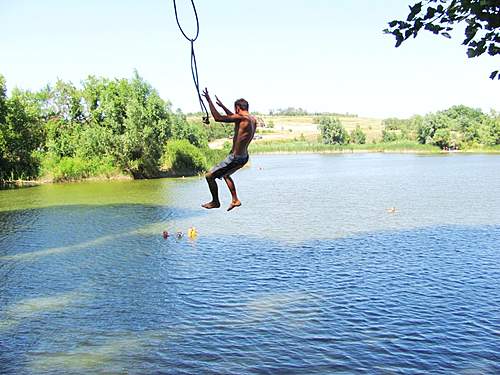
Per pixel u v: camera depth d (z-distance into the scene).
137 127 85.69
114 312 21.41
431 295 22.52
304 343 17.88
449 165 105.56
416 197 55.75
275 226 39.56
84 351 17.72
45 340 18.69
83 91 95.88
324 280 24.94
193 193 63.38
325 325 19.39
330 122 195.88
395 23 9.03
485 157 133.88
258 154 180.25
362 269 26.75
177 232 37.88
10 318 20.89
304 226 39.34
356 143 199.25
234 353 17.25
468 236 34.53
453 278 24.92
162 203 54.28
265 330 19.06
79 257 30.80
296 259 29.08
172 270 27.50
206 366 16.41
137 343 18.25
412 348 17.36
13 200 58.88
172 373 16.02
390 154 166.62
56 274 27.23
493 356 16.72
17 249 33.22
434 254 29.72
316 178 82.94
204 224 41.16
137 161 86.69
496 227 37.53
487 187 64.06
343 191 63.00
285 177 86.00
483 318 19.81
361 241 33.50
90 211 49.00
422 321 19.61
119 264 29.05
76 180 84.88
